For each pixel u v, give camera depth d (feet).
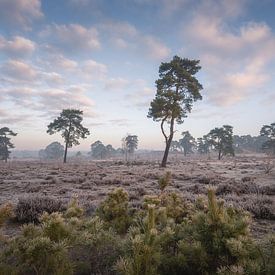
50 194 39.86
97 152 557.33
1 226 10.48
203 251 9.91
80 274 10.80
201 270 10.01
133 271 8.73
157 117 116.57
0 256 9.50
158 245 10.10
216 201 10.77
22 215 22.62
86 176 67.31
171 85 121.08
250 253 9.28
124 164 145.59
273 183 55.36
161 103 112.57
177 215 17.52
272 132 333.83
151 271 9.12
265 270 8.56
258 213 25.07
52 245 9.21
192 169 96.27
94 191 42.27
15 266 9.82
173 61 119.55
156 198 16.35
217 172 85.05
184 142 493.36
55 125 203.31
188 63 126.93
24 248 9.32
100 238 10.82
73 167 116.78
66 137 203.82
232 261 9.55
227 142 263.08
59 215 10.59
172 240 11.12
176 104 114.93
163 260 10.17
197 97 121.70
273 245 9.53
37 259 9.34
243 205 27.66
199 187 43.75
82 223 11.92
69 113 204.54
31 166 130.41
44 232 10.08
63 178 61.57
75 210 14.87
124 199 18.66
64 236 10.21
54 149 552.82
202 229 10.55
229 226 10.14
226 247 9.53
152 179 62.13
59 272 9.33
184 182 56.44
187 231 11.34
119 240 11.36
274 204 29.63
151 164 141.28
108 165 137.90
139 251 9.24
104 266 11.00
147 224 10.59
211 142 270.87
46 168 109.40
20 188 46.96
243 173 80.28
